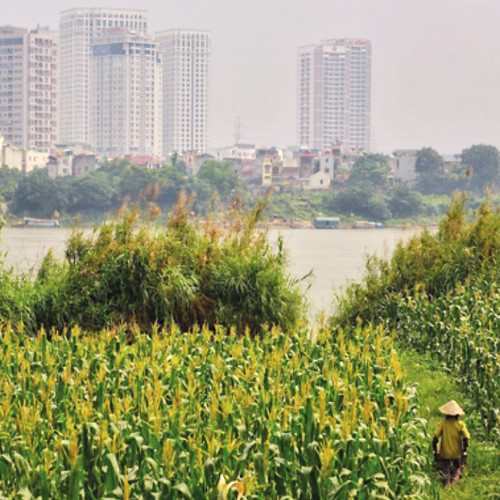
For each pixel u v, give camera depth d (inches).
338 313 1151.0
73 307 987.3
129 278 1002.1
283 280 1049.5
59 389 572.7
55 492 434.6
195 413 539.2
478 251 1153.4
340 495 452.4
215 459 450.3
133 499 442.3
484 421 699.4
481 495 564.4
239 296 1031.0
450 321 940.0
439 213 7672.2
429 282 1128.2
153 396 538.0
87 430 449.4
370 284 1150.3
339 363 697.6
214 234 1090.1
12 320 936.3
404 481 518.9
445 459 597.9
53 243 3336.6
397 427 543.8
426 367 907.4
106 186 6953.7
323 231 6594.5
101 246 1041.5
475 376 778.2
